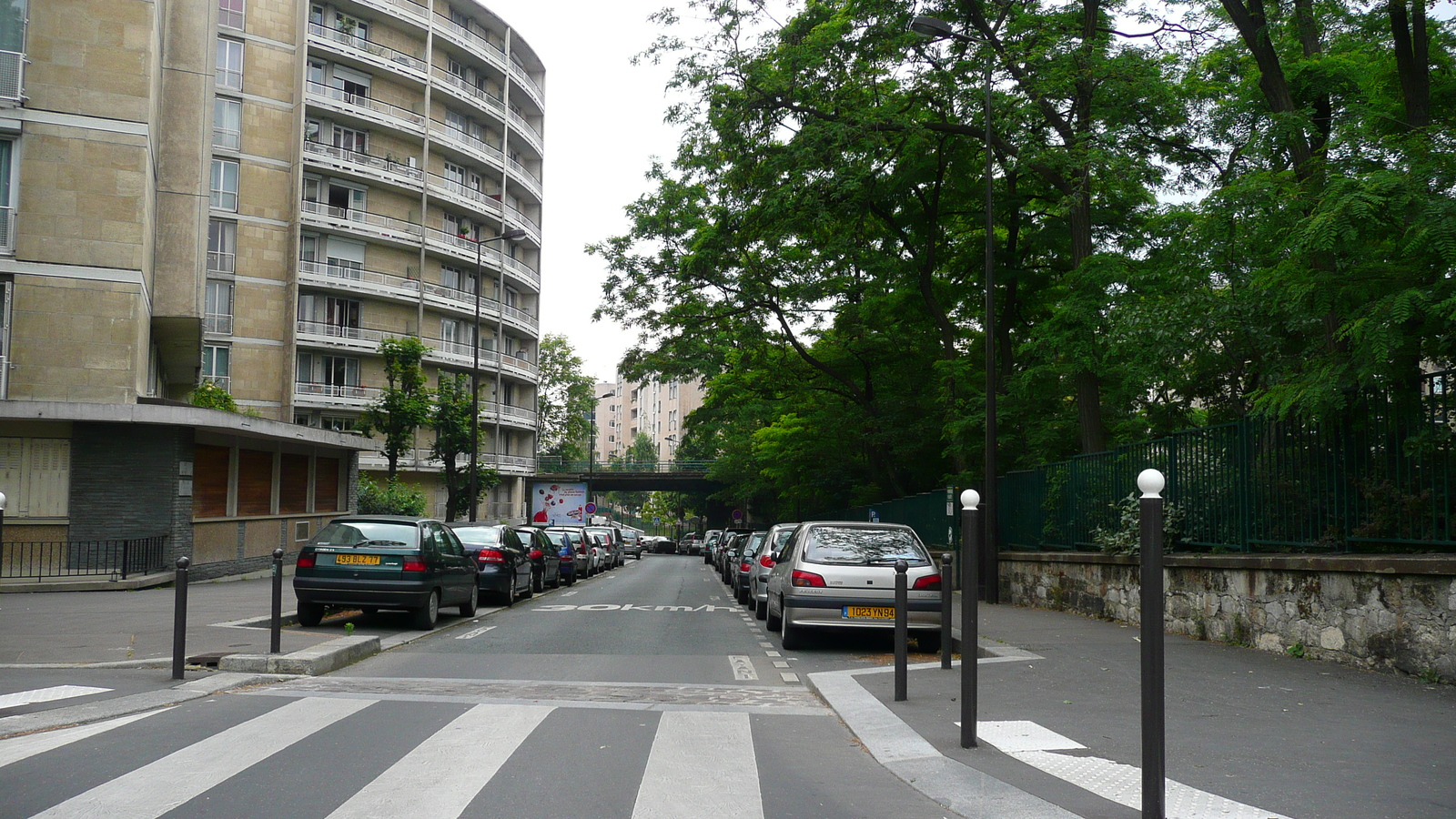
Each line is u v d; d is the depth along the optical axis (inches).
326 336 2050.9
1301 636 395.2
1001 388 961.5
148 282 1001.5
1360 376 359.3
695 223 1180.5
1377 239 399.2
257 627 538.6
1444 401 346.0
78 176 888.9
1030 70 762.8
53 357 872.3
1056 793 210.4
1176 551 513.0
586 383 3464.6
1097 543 604.4
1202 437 501.0
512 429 2613.2
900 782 227.9
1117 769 230.2
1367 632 358.6
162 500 876.0
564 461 3250.5
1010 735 267.3
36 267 872.9
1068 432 906.1
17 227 871.7
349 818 194.2
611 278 1211.9
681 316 1190.9
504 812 199.8
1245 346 561.3
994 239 1000.2
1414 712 286.4
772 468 1663.4
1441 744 247.6
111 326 887.7
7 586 763.4
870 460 1412.4
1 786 214.8
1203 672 361.7
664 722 298.2
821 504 1711.4
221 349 1941.4
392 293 2142.0
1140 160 746.2
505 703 327.6
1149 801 176.1
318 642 454.6
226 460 1002.1
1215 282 588.1
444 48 2304.4
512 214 2493.8
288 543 1145.4
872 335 1157.1
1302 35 554.6
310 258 2057.1
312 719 293.7
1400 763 228.7
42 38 887.7
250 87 1975.9
